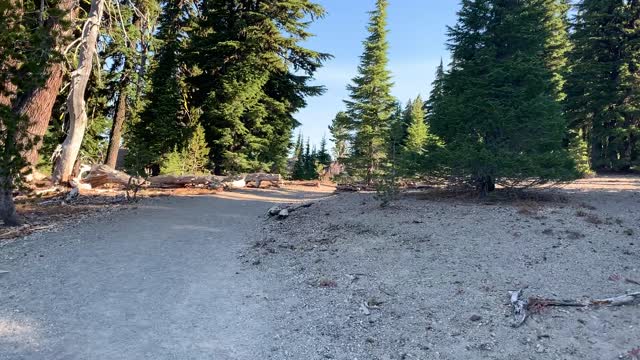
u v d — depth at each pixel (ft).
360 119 86.48
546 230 28.91
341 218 37.32
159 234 34.22
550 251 25.20
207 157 82.23
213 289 22.09
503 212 34.63
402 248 27.63
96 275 23.61
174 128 87.35
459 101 40.52
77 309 18.83
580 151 69.15
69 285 21.89
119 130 87.45
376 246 28.50
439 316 18.19
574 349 15.40
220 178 67.77
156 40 82.28
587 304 18.22
